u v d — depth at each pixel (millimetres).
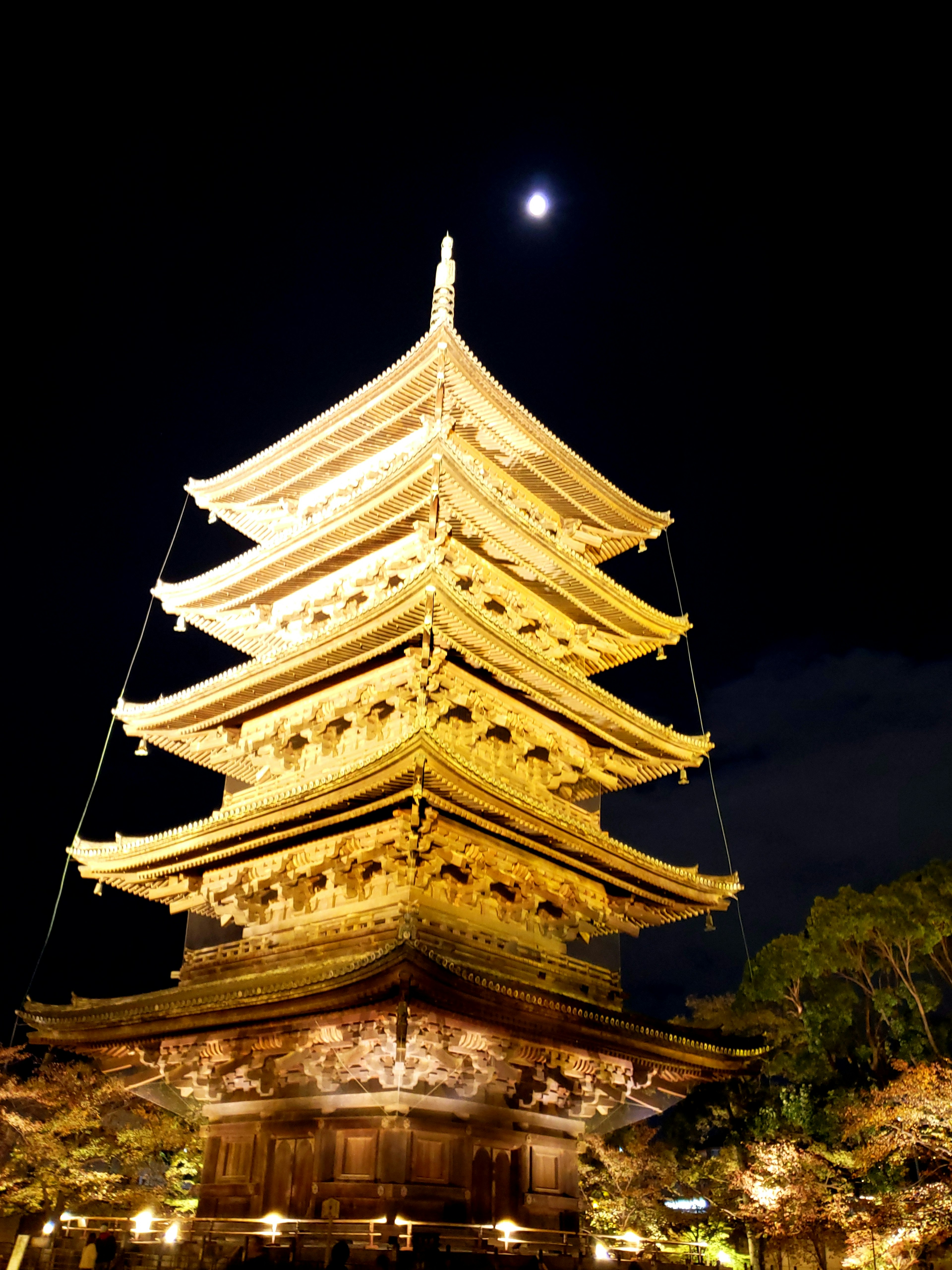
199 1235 23141
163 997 27688
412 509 29156
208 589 34531
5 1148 34219
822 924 52781
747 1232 40062
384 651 27297
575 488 35750
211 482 37156
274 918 28297
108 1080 34938
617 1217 41906
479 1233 22594
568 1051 25391
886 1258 30484
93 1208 33031
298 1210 23312
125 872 30938
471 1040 23031
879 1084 46531
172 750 34312
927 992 50188
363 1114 23281
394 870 25625
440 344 31000
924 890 51219
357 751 28984
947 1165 32469
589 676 38438
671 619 35719
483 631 26438
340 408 33594
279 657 29000
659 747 33375
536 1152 26281
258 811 26781
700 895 32094
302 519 36500
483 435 33688
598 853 28500
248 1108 26266
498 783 25109
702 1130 54312
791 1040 54375
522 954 27375
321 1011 22656
